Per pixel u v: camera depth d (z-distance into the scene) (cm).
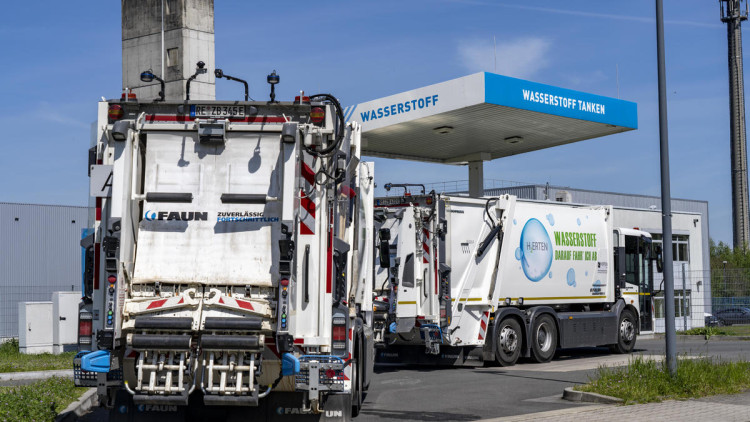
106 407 862
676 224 3919
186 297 824
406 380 1506
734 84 5947
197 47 5756
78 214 4072
